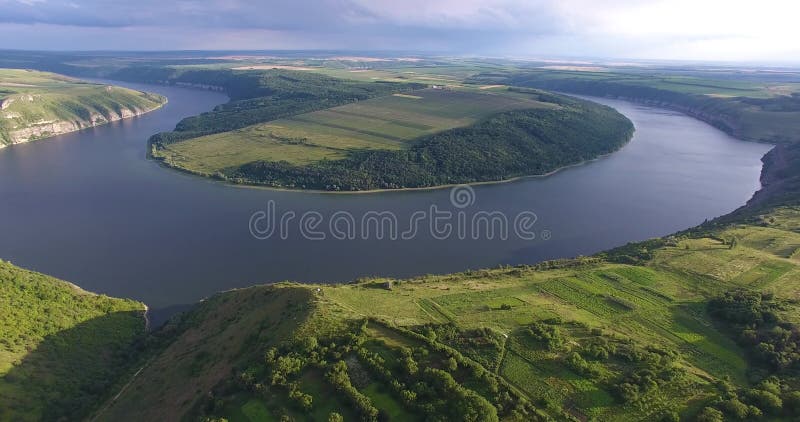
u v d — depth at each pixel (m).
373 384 73.12
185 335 112.56
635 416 70.75
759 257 127.69
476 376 74.69
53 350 106.62
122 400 93.19
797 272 118.56
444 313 99.12
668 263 127.44
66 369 103.19
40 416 89.94
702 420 67.81
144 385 95.75
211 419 70.44
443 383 71.44
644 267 125.56
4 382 92.25
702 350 88.69
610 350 83.94
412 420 67.44
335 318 89.12
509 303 104.62
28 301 118.81
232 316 110.25
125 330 123.38
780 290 109.69
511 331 90.62
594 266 130.12
